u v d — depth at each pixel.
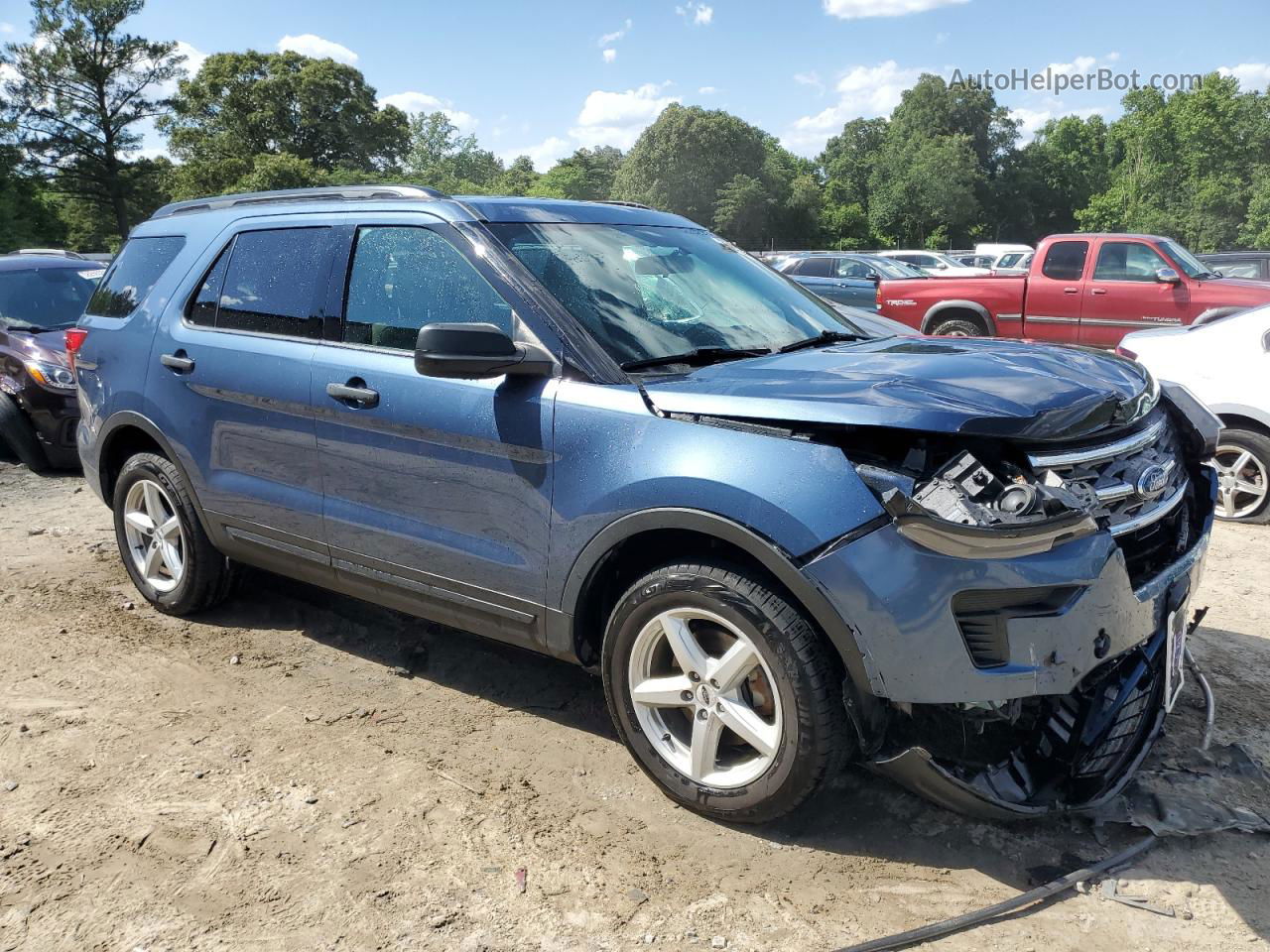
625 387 2.92
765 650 2.64
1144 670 2.79
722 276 3.79
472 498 3.20
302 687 3.86
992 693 2.45
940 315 13.58
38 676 3.96
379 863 2.73
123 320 4.51
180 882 2.66
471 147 115.00
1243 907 2.49
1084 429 2.61
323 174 67.75
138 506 4.63
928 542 2.40
